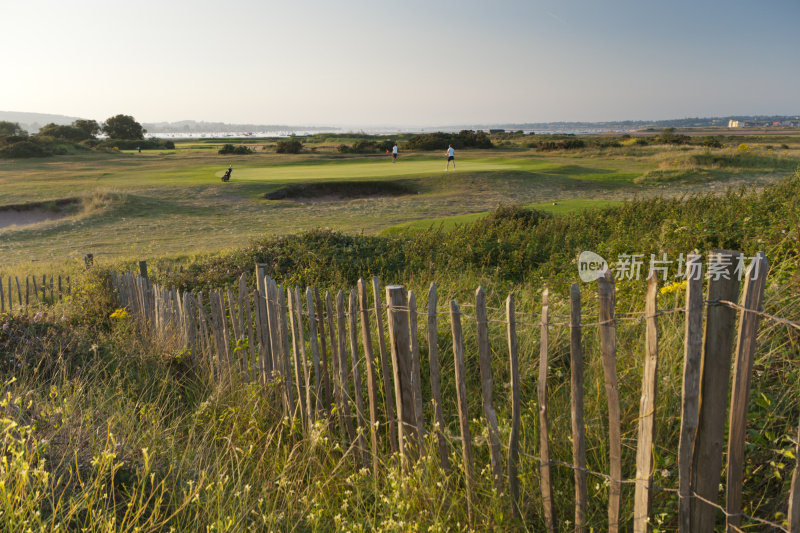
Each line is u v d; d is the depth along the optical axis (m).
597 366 3.98
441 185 35.03
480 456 3.47
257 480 3.57
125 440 3.80
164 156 69.88
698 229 8.05
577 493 2.75
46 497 3.00
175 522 3.07
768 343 3.71
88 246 21.86
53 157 68.19
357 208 28.97
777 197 10.31
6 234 24.70
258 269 4.62
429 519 3.00
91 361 5.74
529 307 6.48
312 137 145.00
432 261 10.75
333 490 3.50
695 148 53.03
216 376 5.32
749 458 2.87
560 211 19.14
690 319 2.24
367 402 4.24
